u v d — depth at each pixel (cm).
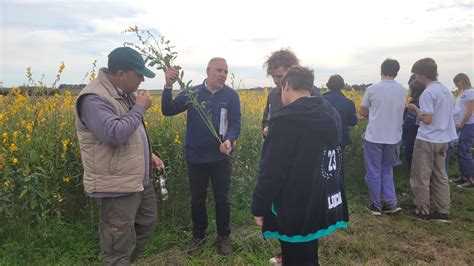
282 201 255
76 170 414
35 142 394
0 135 398
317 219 256
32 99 467
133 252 327
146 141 315
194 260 381
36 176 360
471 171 681
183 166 459
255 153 538
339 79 562
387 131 521
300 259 267
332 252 407
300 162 249
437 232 476
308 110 251
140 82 292
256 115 657
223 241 406
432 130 505
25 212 383
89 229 416
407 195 624
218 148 391
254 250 408
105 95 277
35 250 371
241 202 519
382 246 427
